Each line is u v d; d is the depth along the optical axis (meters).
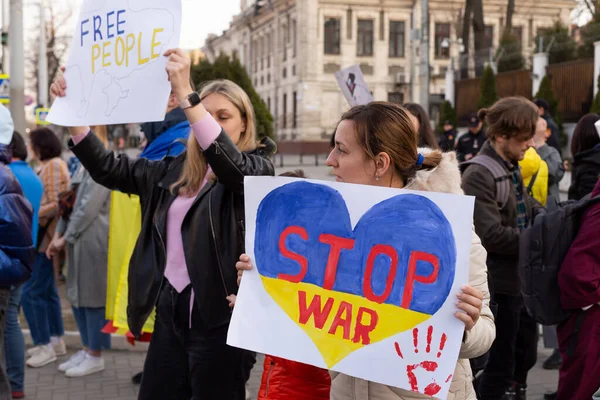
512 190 3.62
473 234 2.13
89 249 5.01
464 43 33.81
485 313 2.10
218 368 2.86
